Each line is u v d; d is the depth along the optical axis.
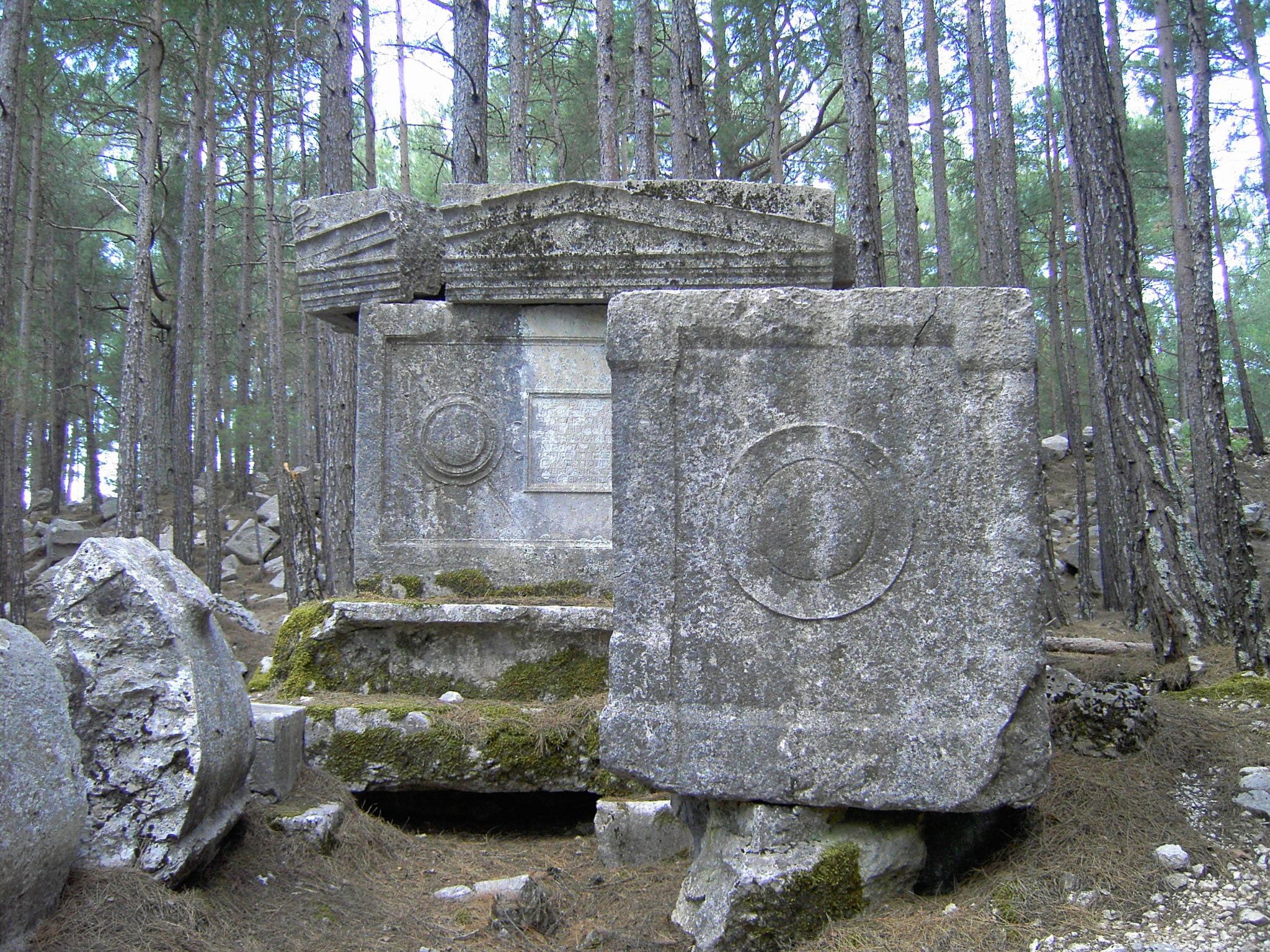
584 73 17.69
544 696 5.29
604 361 5.75
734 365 3.41
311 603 5.71
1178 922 2.90
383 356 5.77
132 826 3.15
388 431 5.75
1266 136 14.35
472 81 10.04
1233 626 5.86
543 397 5.75
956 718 3.24
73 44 12.65
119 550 3.45
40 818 2.63
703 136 10.28
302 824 3.95
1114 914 2.98
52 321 17.62
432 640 5.39
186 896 3.15
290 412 26.80
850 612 3.31
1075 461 13.53
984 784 3.19
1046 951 2.80
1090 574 13.05
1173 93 11.92
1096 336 6.60
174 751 3.22
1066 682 4.36
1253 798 3.59
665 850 4.35
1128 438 6.48
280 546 17.09
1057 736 4.14
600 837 4.38
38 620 13.08
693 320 3.42
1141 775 3.80
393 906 3.70
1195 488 10.29
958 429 3.33
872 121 9.79
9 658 2.70
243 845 3.75
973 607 3.28
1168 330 22.22
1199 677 5.68
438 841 4.62
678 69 11.99
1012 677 3.24
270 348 18.06
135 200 19.97
